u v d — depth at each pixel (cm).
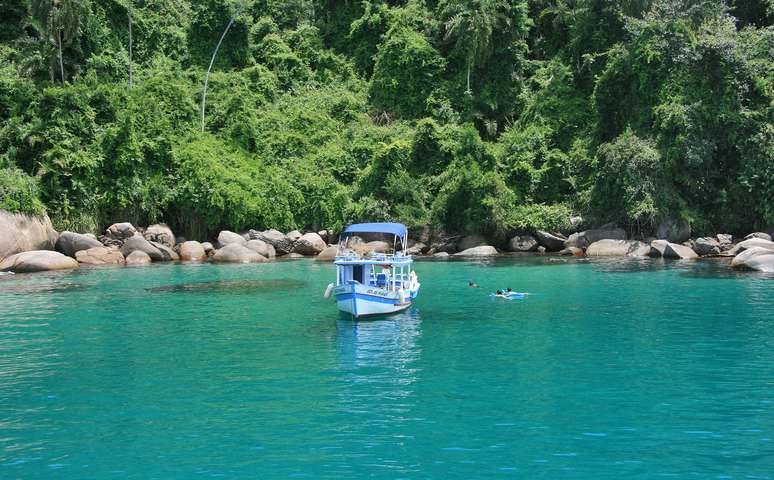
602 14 5878
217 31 6619
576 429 1063
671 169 4528
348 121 6309
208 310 2311
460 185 4934
